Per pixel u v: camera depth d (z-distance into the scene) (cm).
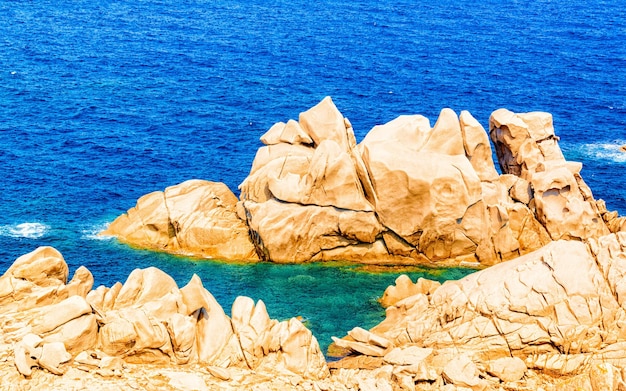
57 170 7625
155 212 6269
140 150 8250
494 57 12575
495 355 4331
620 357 4181
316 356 4244
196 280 4234
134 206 7012
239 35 13088
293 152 6359
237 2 15662
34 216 6681
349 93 10444
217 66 11319
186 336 4034
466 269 6081
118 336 3947
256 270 5956
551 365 4216
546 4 17350
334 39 13200
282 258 6062
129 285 4303
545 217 6216
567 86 11200
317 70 11381
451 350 4350
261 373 4075
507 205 6225
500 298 4456
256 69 11275
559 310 4347
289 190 6025
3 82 9950
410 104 10144
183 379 3825
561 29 14850
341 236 6103
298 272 5953
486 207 6112
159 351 4019
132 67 11019
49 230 6462
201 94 10100
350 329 5172
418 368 4141
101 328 3994
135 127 8862
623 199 7550
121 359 3962
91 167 7756
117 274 5838
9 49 11350
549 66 12188
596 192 7688
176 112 9406
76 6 14375
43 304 4166
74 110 9225
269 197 6203
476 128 6369
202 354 4122
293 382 4009
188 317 4144
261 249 6075
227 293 5612
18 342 3869
